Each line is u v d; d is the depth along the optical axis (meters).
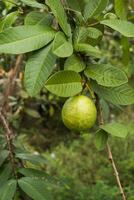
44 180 1.02
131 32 0.89
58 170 3.82
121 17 1.00
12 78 1.86
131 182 3.46
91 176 3.76
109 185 3.55
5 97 1.83
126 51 1.26
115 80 0.86
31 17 0.94
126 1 1.60
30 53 0.91
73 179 3.61
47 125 3.84
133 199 0.86
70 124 0.88
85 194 3.25
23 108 2.38
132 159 3.77
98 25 0.99
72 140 4.25
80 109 0.87
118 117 4.41
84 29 0.91
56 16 0.85
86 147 4.24
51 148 4.01
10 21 1.02
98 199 3.13
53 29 0.89
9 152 1.08
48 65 0.85
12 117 2.20
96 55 0.90
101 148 0.88
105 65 0.87
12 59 2.06
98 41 0.99
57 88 0.82
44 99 2.63
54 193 3.29
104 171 3.72
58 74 0.81
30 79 0.84
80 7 1.04
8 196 0.96
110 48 2.61
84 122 0.88
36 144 3.86
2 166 1.05
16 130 2.34
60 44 0.84
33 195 0.97
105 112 1.14
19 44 0.84
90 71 0.88
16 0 1.30
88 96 0.96
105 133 0.88
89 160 4.00
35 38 0.85
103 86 0.89
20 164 1.13
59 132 3.97
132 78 3.37
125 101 0.89
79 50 0.87
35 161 1.11
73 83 0.83
